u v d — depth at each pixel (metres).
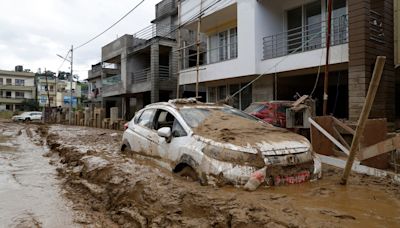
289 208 3.89
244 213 3.67
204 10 17.47
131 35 28.03
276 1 14.99
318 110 15.48
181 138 5.91
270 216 3.56
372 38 11.27
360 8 11.08
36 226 4.54
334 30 12.93
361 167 6.20
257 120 6.91
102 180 6.21
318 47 13.48
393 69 12.16
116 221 4.62
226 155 4.96
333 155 7.58
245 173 4.78
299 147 5.32
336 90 15.14
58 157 10.98
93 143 13.45
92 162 7.32
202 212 3.99
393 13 12.27
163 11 28.70
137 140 7.45
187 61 24.64
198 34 17.12
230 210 3.79
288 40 14.54
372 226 3.46
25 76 75.31
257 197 4.34
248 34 15.09
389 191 4.87
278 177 4.93
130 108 32.41
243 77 16.16
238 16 15.63
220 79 17.08
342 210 3.96
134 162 6.93
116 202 5.12
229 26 18.45
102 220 4.74
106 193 5.60
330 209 3.97
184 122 6.13
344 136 8.33
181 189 4.67
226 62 16.44
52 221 4.73
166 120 6.89
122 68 28.45
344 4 13.08
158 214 4.27
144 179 5.29
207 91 19.84
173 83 24.88
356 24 11.17
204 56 24.62
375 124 7.02
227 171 4.82
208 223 3.79
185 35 24.83
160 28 26.09
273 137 5.46
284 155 5.06
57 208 5.33
